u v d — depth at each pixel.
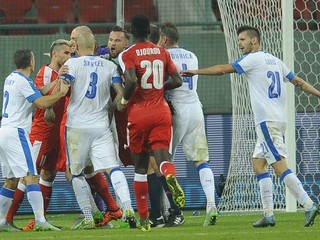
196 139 33.84
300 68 49.06
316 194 48.25
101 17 58.53
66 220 43.69
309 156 48.38
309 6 54.12
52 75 35.66
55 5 59.03
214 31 52.78
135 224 31.48
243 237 27.11
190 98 33.88
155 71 30.27
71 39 35.62
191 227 32.72
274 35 45.31
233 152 44.56
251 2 44.78
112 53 34.75
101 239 27.67
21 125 33.50
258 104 31.06
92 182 34.59
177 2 56.34
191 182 49.62
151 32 33.94
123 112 31.34
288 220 36.22
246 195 44.72
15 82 33.38
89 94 32.12
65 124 32.62
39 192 33.78
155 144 30.14
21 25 52.09
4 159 33.72
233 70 31.02
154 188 33.62
